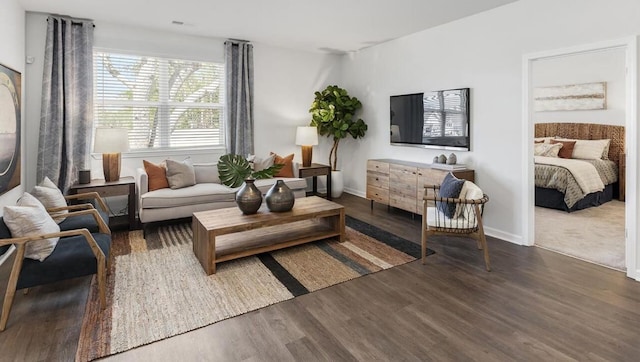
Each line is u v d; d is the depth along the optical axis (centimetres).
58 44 415
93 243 237
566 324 223
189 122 523
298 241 353
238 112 539
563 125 660
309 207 375
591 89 615
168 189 441
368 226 443
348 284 283
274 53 580
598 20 303
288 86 598
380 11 399
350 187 653
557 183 518
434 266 318
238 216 338
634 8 282
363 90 602
